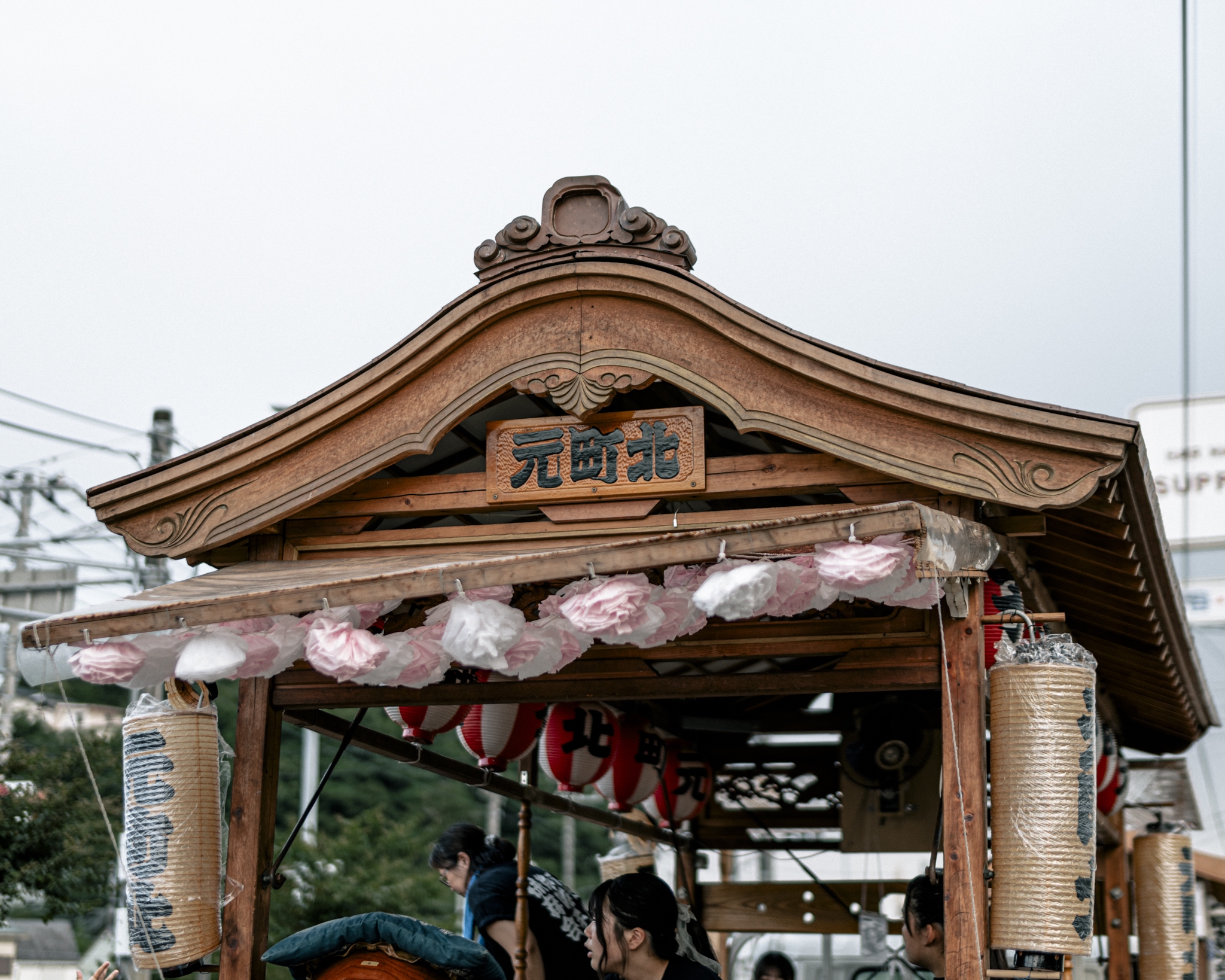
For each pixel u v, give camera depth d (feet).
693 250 12.03
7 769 35.12
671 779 21.81
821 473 11.46
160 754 11.64
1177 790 31.07
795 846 25.09
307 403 12.37
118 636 10.23
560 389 11.75
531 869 17.93
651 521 11.78
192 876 11.53
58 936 53.11
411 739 15.34
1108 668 20.99
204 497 12.78
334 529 12.79
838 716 22.45
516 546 12.10
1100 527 12.60
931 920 14.79
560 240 11.87
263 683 12.89
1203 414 60.70
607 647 12.48
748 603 9.07
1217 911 39.55
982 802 10.61
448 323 11.97
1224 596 57.00
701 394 11.51
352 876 55.52
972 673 10.96
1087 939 10.19
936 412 10.83
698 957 14.58
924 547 9.27
